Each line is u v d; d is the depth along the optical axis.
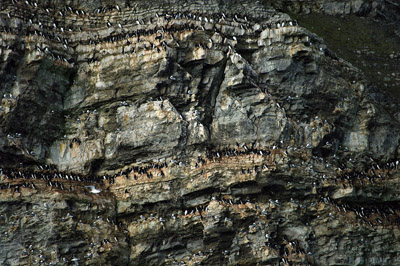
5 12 67.06
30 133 67.00
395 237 67.06
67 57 69.06
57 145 68.62
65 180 65.62
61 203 63.03
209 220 63.50
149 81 67.38
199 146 66.25
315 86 70.06
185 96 67.44
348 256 65.56
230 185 64.44
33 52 66.75
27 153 66.06
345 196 66.69
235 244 64.00
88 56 69.81
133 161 67.50
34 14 68.94
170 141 66.19
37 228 62.44
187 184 65.19
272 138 66.94
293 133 68.00
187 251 65.25
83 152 67.81
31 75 66.50
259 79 69.25
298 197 66.31
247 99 67.81
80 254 62.94
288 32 69.62
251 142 66.94
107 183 67.12
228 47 68.44
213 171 64.56
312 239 65.81
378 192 69.31
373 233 66.62
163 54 67.00
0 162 65.19
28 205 63.00
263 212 64.56
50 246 62.25
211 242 64.50
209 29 69.50
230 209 63.91
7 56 65.50
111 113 68.69
